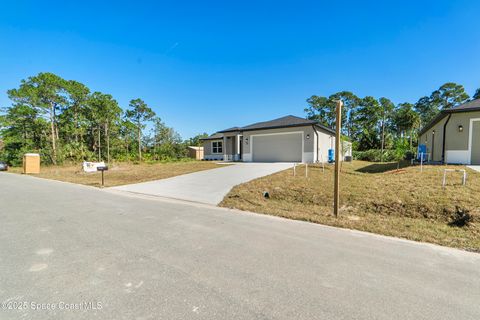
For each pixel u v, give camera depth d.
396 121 30.31
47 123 25.94
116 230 4.22
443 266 2.85
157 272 2.64
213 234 4.03
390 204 5.81
